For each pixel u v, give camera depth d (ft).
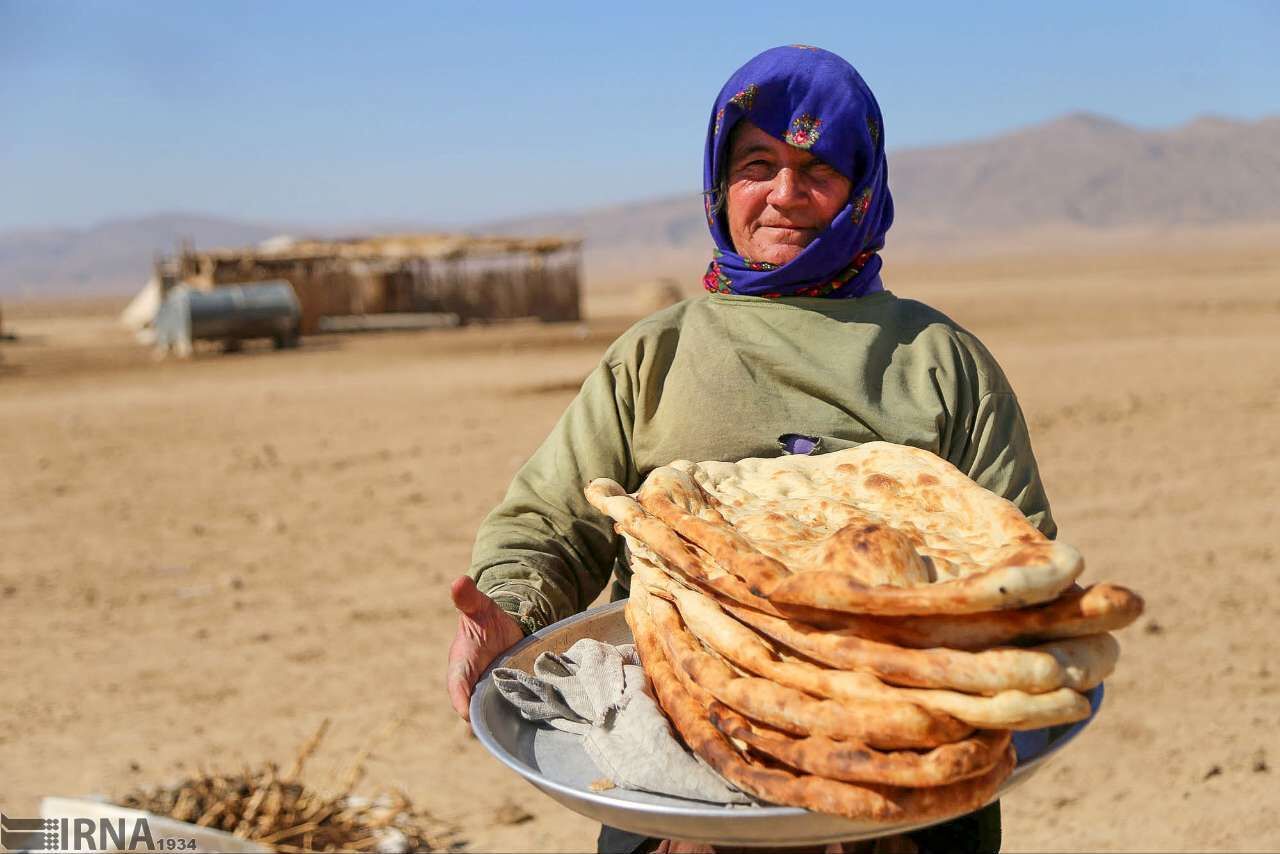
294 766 16.63
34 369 84.94
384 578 29.53
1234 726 19.34
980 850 6.71
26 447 50.06
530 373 73.26
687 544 5.94
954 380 7.56
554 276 132.67
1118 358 67.41
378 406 59.88
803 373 7.47
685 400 7.60
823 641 5.17
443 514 35.99
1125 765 18.33
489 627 6.98
